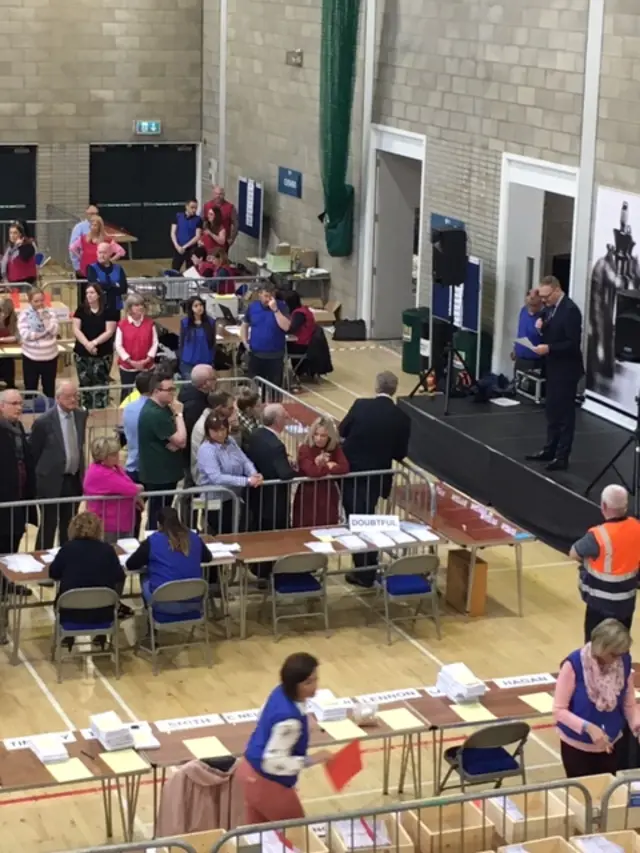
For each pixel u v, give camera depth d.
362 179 21.02
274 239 23.88
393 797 9.14
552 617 12.18
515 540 11.97
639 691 8.91
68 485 11.95
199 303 16.08
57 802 8.96
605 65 15.59
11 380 17.44
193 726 8.55
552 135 16.59
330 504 12.20
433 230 17.20
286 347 18.56
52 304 19.30
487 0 17.58
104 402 16.34
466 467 15.13
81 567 10.44
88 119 25.39
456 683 8.94
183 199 26.61
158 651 11.16
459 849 7.91
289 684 7.24
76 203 25.78
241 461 11.80
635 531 9.80
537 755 9.73
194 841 7.30
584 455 14.62
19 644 11.23
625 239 15.46
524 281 17.45
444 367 17.70
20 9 24.53
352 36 20.31
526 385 16.83
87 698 10.40
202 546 10.91
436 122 18.95
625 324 13.08
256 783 7.29
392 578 11.62
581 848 7.36
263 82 23.67
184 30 25.56
